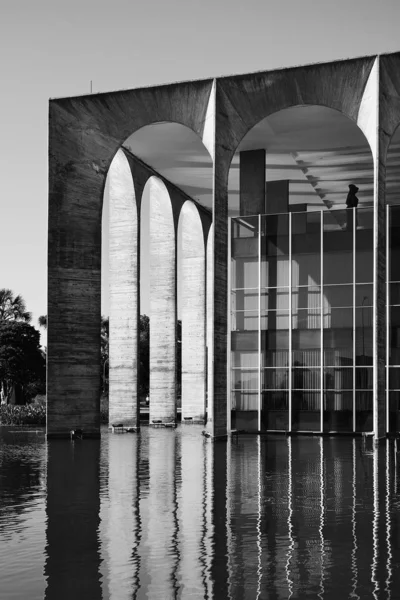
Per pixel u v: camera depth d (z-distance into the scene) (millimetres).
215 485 12609
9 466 15695
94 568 7262
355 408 24375
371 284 24484
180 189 33562
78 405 23891
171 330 32188
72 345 23875
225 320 22688
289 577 6914
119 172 29016
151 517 9719
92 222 24328
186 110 23734
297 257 25375
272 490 11969
